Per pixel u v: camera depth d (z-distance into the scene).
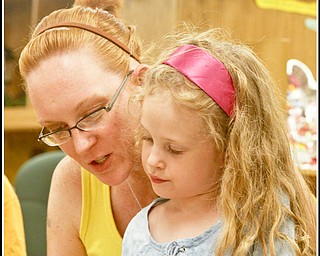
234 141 1.90
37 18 4.81
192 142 1.83
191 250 1.90
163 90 1.85
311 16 4.19
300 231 1.97
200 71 1.89
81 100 2.19
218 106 1.88
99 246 2.57
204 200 1.97
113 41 2.33
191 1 4.20
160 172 1.88
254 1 4.12
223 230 1.86
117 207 2.54
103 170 2.28
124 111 2.24
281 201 1.96
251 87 1.98
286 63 4.05
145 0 4.23
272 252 1.84
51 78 2.20
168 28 4.19
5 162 5.36
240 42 2.23
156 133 1.85
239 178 1.89
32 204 4.02
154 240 2.00
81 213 2.62
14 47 5.05
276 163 2.00
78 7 2.41
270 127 2.00
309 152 3.45
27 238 3.97
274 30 4.12
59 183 2.68
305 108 3.87
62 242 2.69
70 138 2.25
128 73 2.29
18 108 5.11
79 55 2.23
